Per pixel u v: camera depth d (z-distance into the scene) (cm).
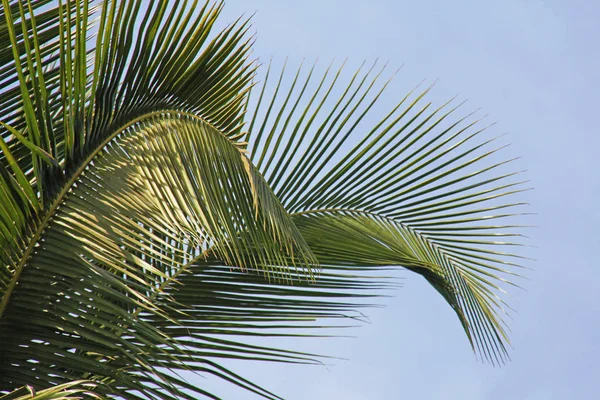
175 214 680
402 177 1069
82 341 654
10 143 750
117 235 642
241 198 746
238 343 779
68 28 636
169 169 705
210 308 843
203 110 783
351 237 1037
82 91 653
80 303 635
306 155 1021
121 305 795
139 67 698
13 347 644
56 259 633
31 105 616
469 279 1128
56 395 476
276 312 854
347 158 1038
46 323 632
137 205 666
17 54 601
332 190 1049
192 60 729
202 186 717
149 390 655
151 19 679
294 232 754
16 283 633
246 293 863
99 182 667
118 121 702
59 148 779
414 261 1072
